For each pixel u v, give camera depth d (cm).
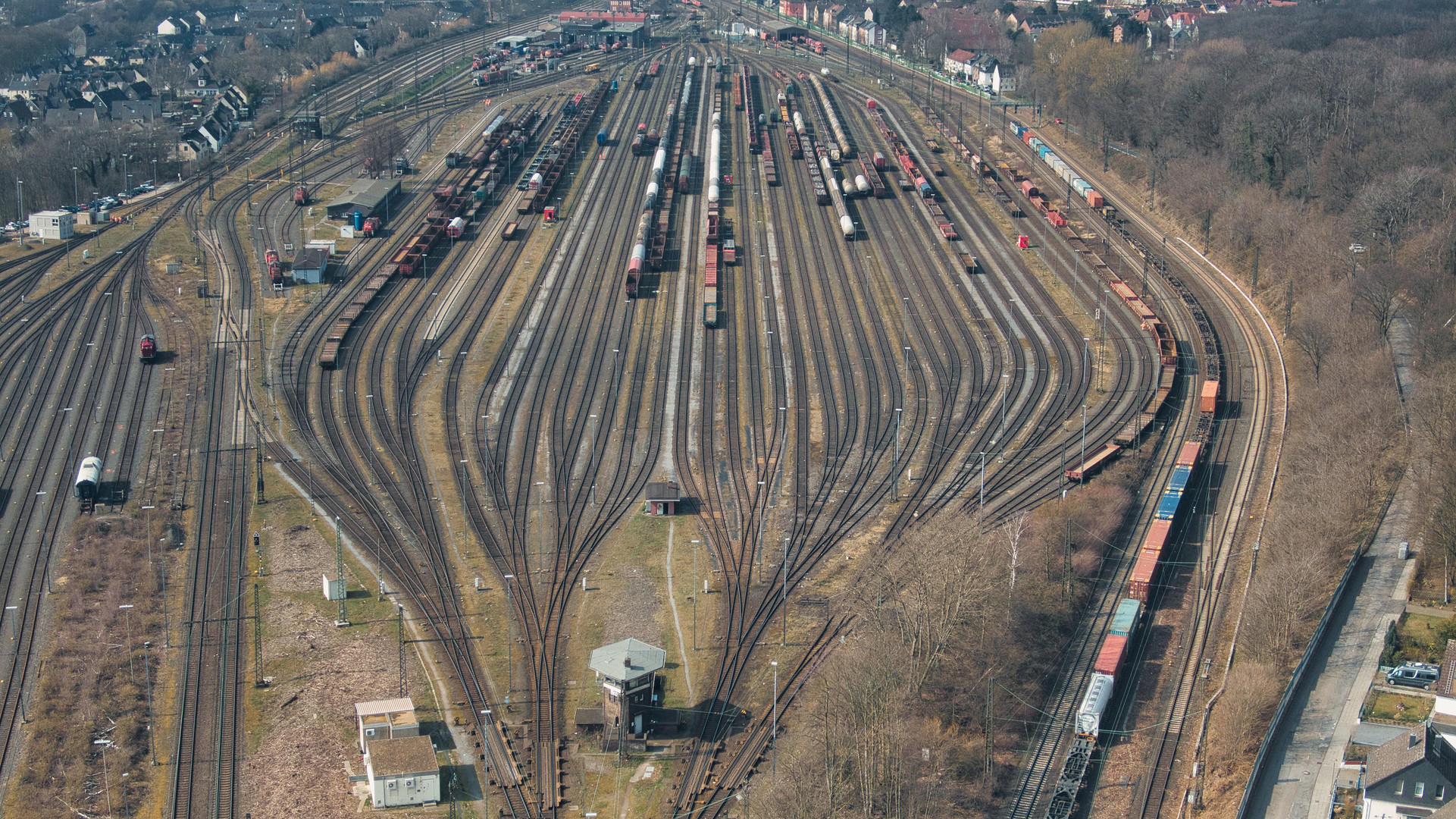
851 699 11850
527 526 16188
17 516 16125
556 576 15150
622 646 12538
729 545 15812
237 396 19150
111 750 12281
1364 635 13175
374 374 19950
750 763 12081
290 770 12056
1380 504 15525
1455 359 17525
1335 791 11019
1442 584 13975
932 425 18588
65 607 14350
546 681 13275
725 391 19688
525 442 18188
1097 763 12019
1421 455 15875
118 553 15438
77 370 19725
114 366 19900
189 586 14862
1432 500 14675
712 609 14512
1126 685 13150
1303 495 15638
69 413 18512
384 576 15088
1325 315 19488
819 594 14788
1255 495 16675
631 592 14800
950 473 17300
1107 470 17038
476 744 12362
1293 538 14738
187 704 12938
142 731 12569
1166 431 18250
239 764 12144
